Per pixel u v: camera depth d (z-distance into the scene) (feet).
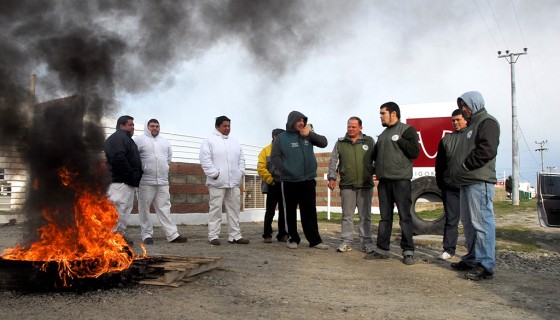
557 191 25.04
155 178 24.26
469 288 15.02
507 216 43.57
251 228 36.91
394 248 23.70
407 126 19.72
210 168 23.86
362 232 22.45
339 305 12.51
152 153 24.22
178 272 14.15
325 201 56.80
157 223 35.68
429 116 34.53
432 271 17.74
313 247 23.41
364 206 22.38
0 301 11.82
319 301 12.90
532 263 20.26
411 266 18.74
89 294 12.59
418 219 27.37
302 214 23.38
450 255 20.20
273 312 11.60
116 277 13.30
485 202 16.25
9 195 29.86
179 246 23.30
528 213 46.39
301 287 14.69
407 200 19.48
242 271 16.75
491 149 15.84
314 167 23.41
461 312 12.06
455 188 20.12
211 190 24.23
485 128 16.06
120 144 21.89
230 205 25.08
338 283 15.51
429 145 34.42
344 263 19.27
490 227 16.24
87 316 10.72
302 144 23.20
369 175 22.15
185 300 12.35
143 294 12.75
